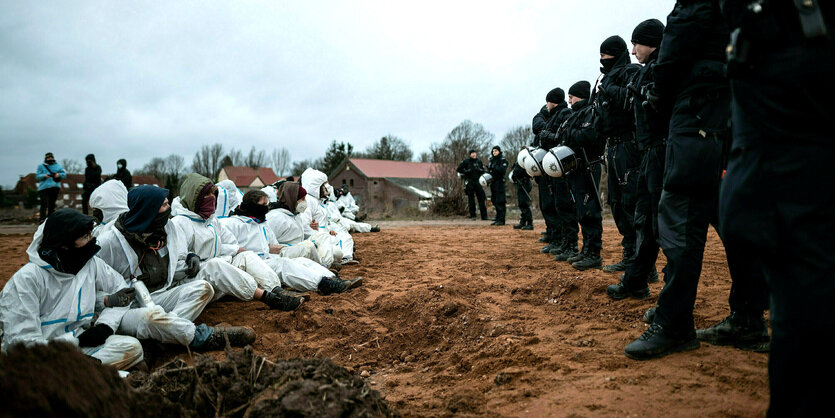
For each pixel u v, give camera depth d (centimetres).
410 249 872
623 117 447
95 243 330
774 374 147
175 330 348
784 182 145
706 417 210
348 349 374
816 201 139
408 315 437
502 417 231
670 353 284
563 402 236
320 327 409
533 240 984
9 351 156
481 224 1559
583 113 585
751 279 282
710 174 271
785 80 145
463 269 643
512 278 569
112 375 184
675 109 285
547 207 772
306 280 506
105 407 169
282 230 607
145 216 386
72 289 320
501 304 450
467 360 318
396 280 579
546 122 784
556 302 445
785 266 146
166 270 405
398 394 283
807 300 138
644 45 389
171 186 5481
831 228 137
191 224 454
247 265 467
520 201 1224
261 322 415
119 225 387
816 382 138
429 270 646
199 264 439
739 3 160
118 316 340
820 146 140
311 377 216
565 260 679
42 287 309
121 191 459
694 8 268
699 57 273
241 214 540
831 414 136
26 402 145
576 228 683
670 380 249
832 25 141
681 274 279
